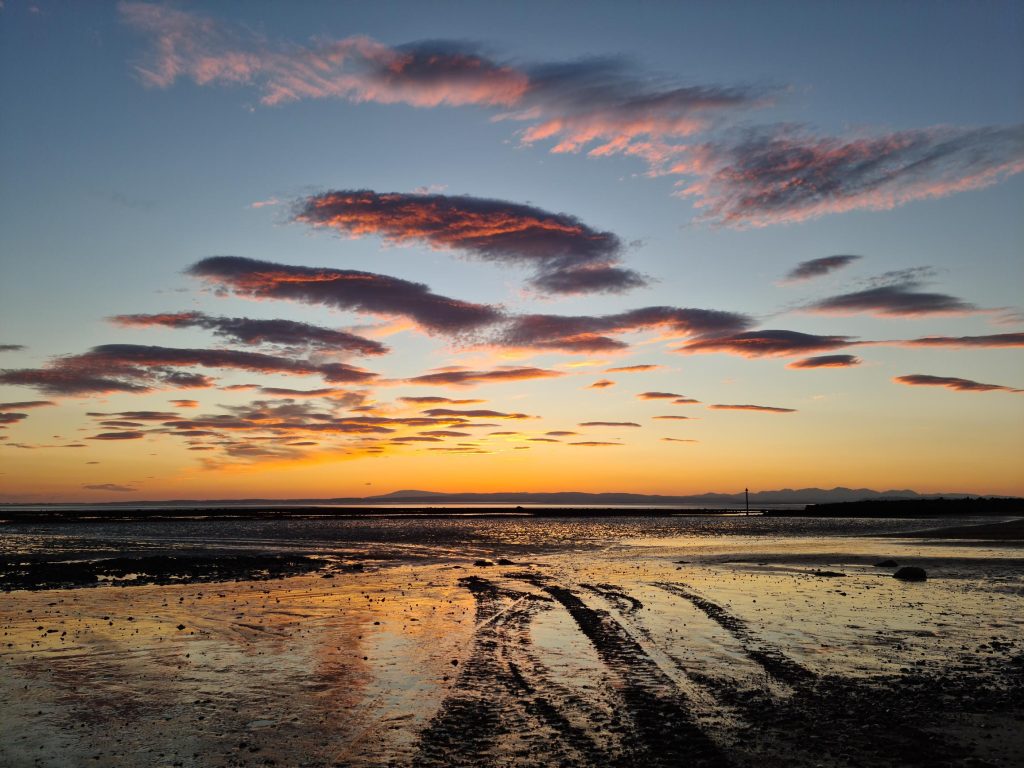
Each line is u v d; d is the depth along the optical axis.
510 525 112.62
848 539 66.81
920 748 11.10
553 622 21.75
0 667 16.44
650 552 52.06
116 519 123.12
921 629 20.41
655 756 10.83
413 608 24.73
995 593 27.72
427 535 78.12
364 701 13.65
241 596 27.92
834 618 22.19
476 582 32.47
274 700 13.77
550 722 12.34
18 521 115.06
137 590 29.78
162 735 11.90
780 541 65.12
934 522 109.62
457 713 12.87
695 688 14.38
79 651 18.08
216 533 80.00
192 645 18.73
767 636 19.42
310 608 24.80
